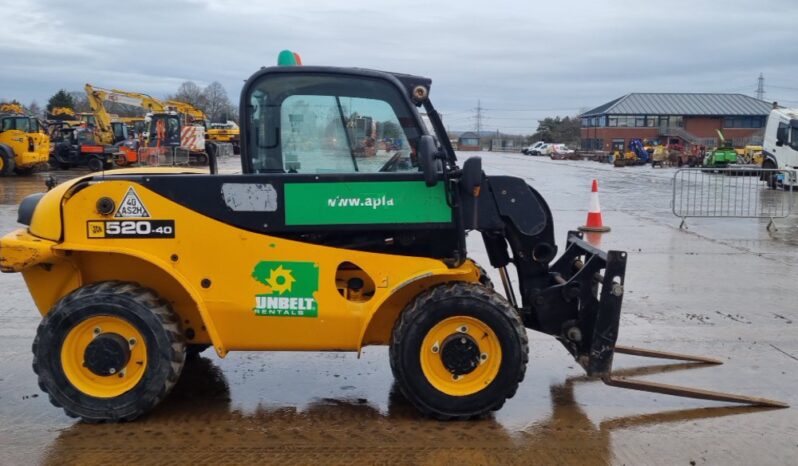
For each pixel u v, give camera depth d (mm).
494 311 4379
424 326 4367
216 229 4430
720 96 79250
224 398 4898
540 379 5336
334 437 4270
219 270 4453
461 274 4543
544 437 4309
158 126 31969
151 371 4359
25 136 27031
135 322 4340
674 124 76250
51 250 4398
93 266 4695
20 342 6145
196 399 4871
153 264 4574
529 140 100875
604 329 4613
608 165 47531
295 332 4523
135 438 4242
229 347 4578
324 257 4453
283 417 4574
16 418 4539
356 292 4688
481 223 4695
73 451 4062
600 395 5027
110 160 26125
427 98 4680
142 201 4426
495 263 5070
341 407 4746
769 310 7492
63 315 4336
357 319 4473
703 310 7480
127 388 4395
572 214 15898
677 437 4348
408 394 4438
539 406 4805
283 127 4562
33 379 5254
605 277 4574
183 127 33094
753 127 76750
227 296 4461
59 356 4359
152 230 4438
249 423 4473
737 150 44062
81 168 32906
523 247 4805
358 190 4453
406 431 4359
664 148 45562
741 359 5895
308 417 4578
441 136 4770
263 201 4430
